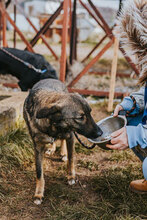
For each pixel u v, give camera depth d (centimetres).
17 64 543
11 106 380
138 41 223
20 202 263
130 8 223
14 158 327
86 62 1027
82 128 236
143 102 260
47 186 289
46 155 354
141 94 264
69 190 281
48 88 285
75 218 241
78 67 727
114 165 335
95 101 587
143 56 227
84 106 233
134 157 352
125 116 265
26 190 281
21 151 342
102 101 582
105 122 272
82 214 245
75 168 326
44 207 258
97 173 316
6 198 265
